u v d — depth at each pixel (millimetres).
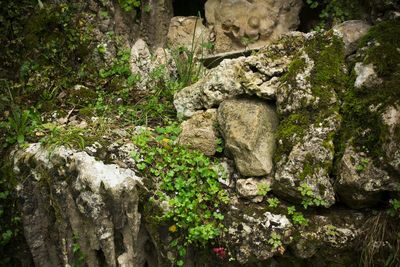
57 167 3758
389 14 3787
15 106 4367
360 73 3432
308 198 3408
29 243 4000
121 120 4266
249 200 3592
